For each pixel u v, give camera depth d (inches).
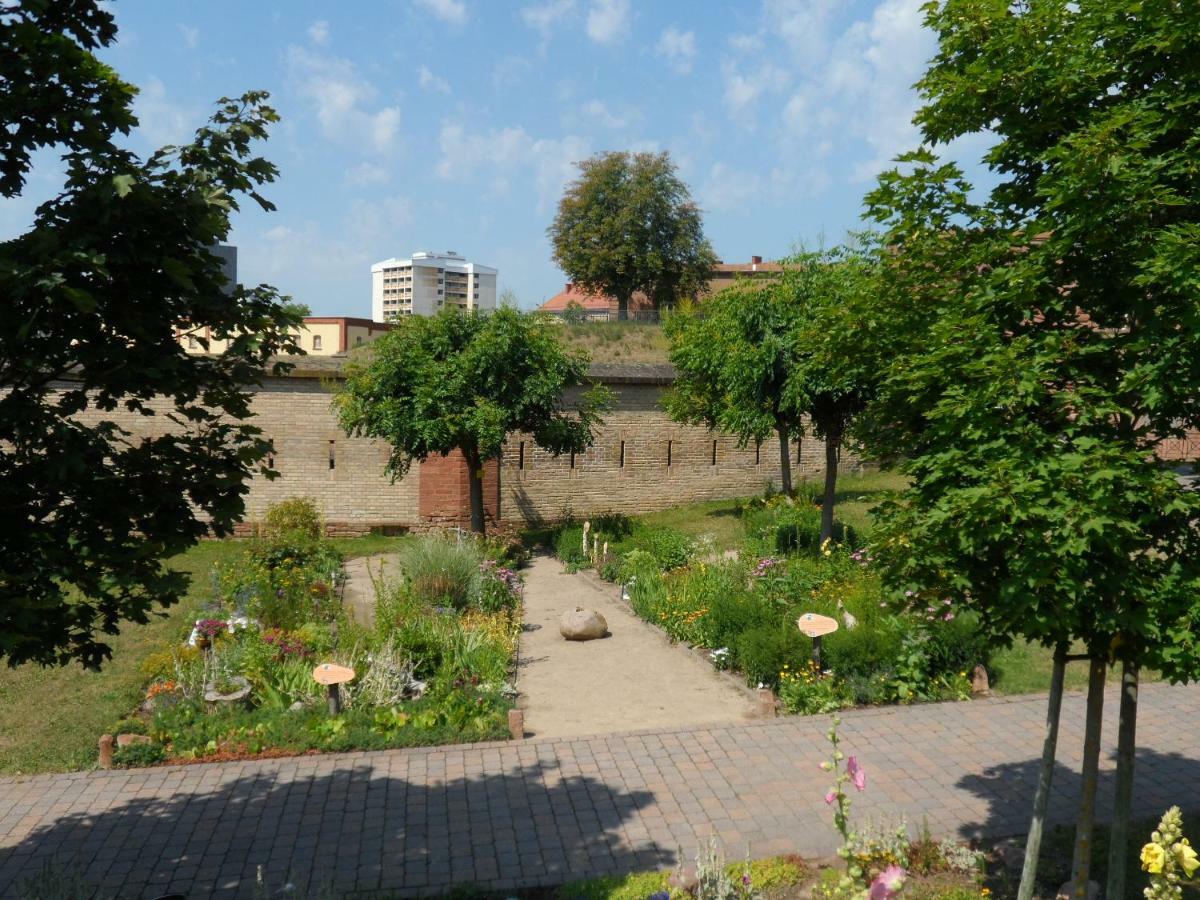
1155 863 166.2
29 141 203.6
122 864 279.7
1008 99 213.2
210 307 210.1
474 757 360.5
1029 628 194.2
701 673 476.7
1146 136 186.5
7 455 203.9
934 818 301.6
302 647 450.6
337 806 317.7
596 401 855.7
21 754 366.6
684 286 2500.0
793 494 956.0
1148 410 202.8
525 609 627.8
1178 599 187.2
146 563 213.6
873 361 239.5
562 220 2513.5
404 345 778.2
